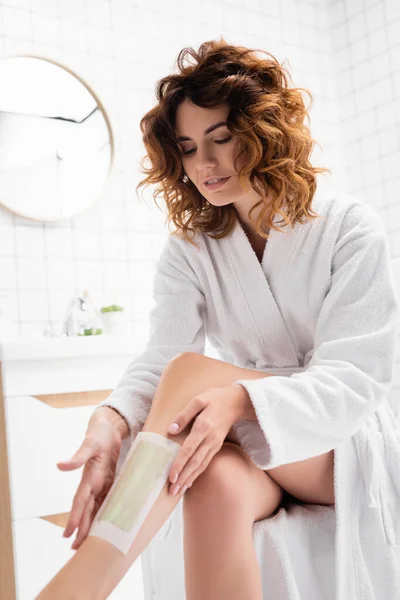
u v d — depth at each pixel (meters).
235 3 3.30
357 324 1.22
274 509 1.24
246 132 1.22
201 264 1.44
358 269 1.26
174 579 1.34
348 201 1.35
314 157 3.38
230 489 1.06
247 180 1.25
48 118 2.73
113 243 2.86
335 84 3.51
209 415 1.06
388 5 3.27
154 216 2.97
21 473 2.01
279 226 1.34
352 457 1.24
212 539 1.04
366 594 1.19
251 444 1.14
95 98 2.84
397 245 3.22
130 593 2.13
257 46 3.32
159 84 1.30
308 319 1.35
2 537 2.03
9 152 2.64
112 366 2.23
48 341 2.08
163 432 1.07
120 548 0.97
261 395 1.10
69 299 2.71
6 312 2.57
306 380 1.15
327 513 1.26
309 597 1.21
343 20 3.48
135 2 3.03
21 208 2.64
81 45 2.87
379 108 3.31
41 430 2.07
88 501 1.09
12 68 2.68
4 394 2.02
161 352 1.41
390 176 3.26
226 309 1.42
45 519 2.04
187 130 1.26
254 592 1.03
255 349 1.41
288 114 1.29
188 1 3.17
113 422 1.20
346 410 1.14
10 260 2.61
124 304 2.85
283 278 1.35
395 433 1.33
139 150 2.97
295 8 3.46
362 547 1.22
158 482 1.03
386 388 1.18
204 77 1.24
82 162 2.78
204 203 1.42
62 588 0.93
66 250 2.74
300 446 1.12
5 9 2.71
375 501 1.22
